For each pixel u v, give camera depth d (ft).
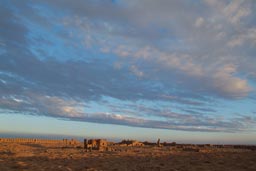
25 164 117.60
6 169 101.45
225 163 144.05
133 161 149.59
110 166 122.52
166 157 183.01
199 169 118.11
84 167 115.75
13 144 311.27
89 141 285.02
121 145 414.21
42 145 337.52
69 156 170.91
